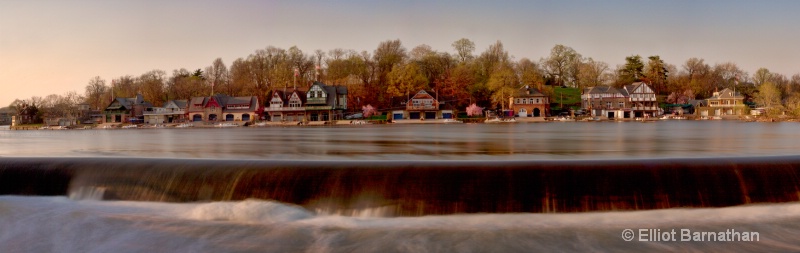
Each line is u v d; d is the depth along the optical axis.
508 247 11.95
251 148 35.56
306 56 152.25
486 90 133.75
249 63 151.00
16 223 14.38
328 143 41.38
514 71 139.50
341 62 141.62
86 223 14.25
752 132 56.28
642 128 72.56
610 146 35.03
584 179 15.03
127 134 73.31
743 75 165.88
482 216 14.52
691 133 54.94
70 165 17.50
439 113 122.81
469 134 57.44
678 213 14.32
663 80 156.38
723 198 14.78
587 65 152.50
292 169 15.88
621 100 137.12
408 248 11.98
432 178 15.25
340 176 15.60
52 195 16.92
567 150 31.48
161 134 71.12
